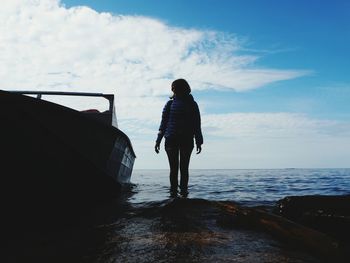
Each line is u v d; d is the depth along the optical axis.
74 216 3.50
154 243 2.26
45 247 2.23
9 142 3.56
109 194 5.19
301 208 2.97
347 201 2.95
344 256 1.98
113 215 3.49
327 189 7.57
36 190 3.89
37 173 3.83
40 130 3.74
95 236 2.52
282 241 2.34
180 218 3.16
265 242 2.30
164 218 3.18
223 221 2.96
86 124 4.28
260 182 11.35
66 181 4.18
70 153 4.11
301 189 7.52
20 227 2.96
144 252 2.05
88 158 4.30
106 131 4.78
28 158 3.72
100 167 4.66
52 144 3.89
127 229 2.73
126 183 7.48
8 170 3.63
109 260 1.91
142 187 8.03
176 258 1.92
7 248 2.22
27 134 3.65
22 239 2.48
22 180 3.75
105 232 2.65
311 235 2.21
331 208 2.84
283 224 2.50
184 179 5.31
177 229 2.69
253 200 4.94
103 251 2.10
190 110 5.31
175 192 5.28
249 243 2.27
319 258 1.99
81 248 2.18
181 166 5.31
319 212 2.81
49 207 4.09
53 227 2.95
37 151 3.77
